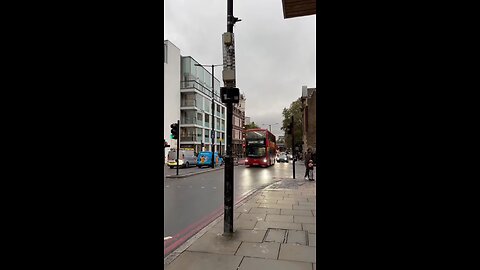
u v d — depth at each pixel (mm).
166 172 21953
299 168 27125
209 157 28984
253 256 3771
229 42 5195
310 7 5410
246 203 7852
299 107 54906
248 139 28359
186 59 46188
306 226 5320
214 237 4617
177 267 3438
